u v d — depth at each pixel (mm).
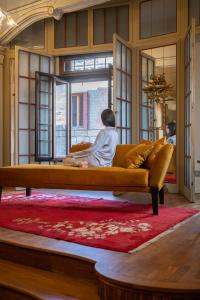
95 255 2105
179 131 5188
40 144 6121
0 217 3197
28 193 4551
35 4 5523
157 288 1623
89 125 10078
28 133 5945
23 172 3838
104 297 1780
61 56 6410
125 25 5660
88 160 4078
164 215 3285
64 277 2143
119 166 3994
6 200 4191
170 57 6527
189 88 4543
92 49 5895
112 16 5750
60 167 3836
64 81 6453
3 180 3957
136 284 1657
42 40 6371
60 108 6625
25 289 1960
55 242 2400
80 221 3012
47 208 3660
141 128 5707
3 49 6414
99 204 3906
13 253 2434
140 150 3617
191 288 1607
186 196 4641
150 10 5438
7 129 6492
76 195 4664
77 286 1995
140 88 5664
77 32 6055
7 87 6484
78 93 10156
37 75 5949
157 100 6035
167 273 1802
